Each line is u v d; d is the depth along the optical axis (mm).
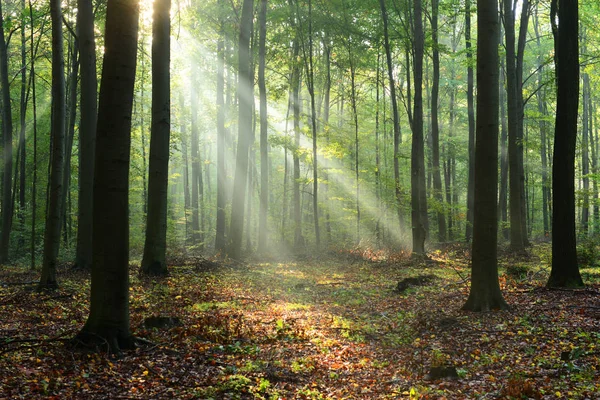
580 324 9789
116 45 7828
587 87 40531
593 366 7359
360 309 13305
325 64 35875
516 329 9969
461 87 44812
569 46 13102
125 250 8172
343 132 31000
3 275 17484
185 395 6430
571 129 13258
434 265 21734
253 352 8633
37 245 28906
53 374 6699
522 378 7008
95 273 8094
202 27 28828
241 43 23406
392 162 40156
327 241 33375
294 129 29344
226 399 6383
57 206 13523
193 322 10539
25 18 19531
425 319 11266
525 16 26094
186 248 31969
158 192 17359
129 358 7684
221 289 15680
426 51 28578
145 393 6422
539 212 51562
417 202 23984
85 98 17234
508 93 23953
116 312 8109
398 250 27141
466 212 32719
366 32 29734
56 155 13281
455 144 40062
